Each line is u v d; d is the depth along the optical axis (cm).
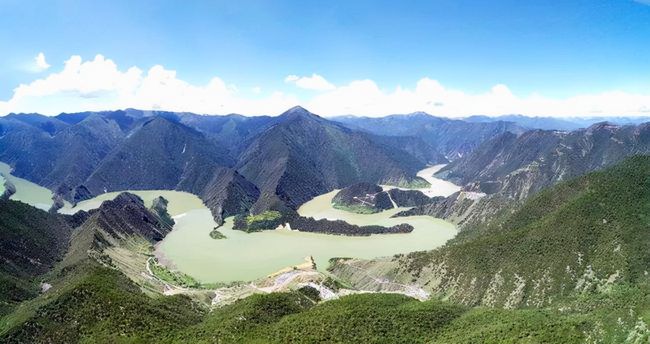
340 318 16975
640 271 19212
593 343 13625
